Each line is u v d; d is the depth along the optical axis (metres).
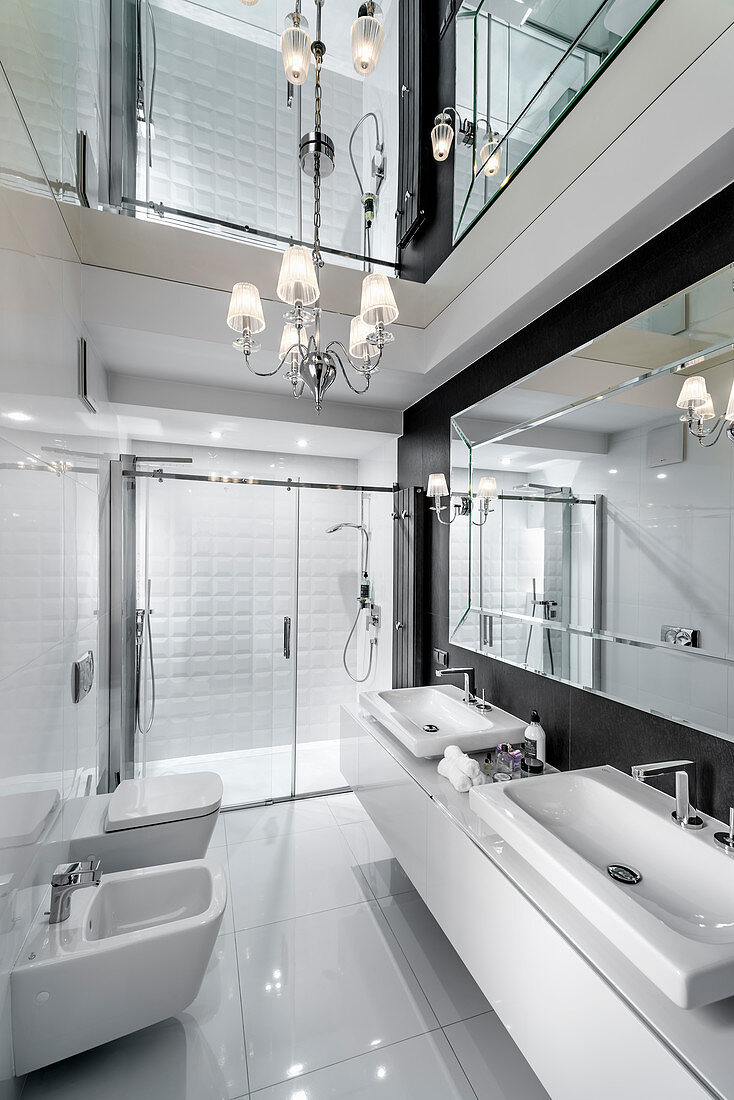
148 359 2.45
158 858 2.07
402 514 3.24
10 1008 1.28
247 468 3.76
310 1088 1.45
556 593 1.93
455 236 2.41
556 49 1.77
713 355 1.34
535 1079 1.48
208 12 2.64
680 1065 0.83
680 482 1.44
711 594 1.35
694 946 0.89
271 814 3.06
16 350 1.26
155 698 2.97
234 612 3.13
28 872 1.40
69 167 1.80
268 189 2.69
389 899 2.28
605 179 1.54
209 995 1.76
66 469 1.78
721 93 1.19
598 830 1.49
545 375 1.99
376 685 3.55
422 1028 1.64
